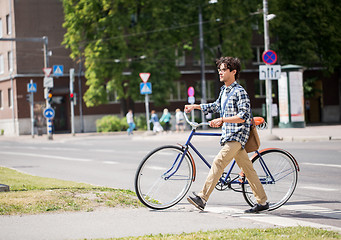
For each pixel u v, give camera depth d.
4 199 11.10
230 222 9.52
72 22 66.12
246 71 84.81
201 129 65.38
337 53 72.00
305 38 70.19
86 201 11.12
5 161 27.80
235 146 10.44
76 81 80.38
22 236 8.20
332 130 42.47
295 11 70.94
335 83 87.56
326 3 70.56
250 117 10.47
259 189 10.87
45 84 55.53
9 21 79.25
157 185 10.85
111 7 65.81
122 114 72.31
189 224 9.29
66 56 80.06
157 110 82.88
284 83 48.69
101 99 66.44
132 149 34.72
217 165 10.53
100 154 31.31
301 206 11.70
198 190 14.65
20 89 77.38
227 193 14.08
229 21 66.62
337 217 10.41
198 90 84.94
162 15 68.06
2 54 81.94
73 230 8.66
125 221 9.49
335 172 18.00
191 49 71.62
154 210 10.67
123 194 12.23
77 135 66.69
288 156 11.32
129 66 67.81
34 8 78.31
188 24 68.19
